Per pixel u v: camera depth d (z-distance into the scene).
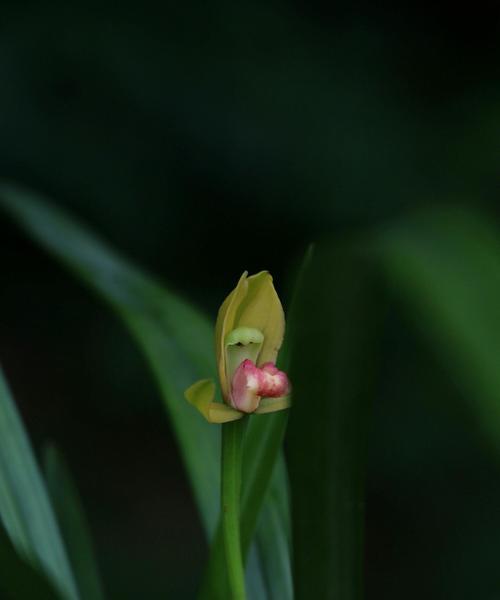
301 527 0.65
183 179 2.24
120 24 2.20
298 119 2.24
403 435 2.15
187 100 2.22
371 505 2.14
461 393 0.59
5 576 0.64
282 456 0.72
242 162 2.24
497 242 0.62
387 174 2.23
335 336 0.65
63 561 0.70
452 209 0.64
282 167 2.24
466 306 0.60
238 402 0.65
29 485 0.71
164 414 2.35
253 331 0.66
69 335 2.41
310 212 2.24
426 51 2.31
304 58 2.26
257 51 2.25
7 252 2.44
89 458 2.31
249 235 2.27
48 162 2.17
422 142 2.25
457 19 2.33
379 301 0.65
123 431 2.34
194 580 2.10
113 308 0.74
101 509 2.23
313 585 0.65
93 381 2.38
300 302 0.65
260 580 0.70
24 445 0.71
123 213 2.22
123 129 2.21
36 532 0.70
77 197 2.19
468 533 2.08
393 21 2.32
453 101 2.28
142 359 2.37
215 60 2.23
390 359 2.19
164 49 2.22
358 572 0.65
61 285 2.44
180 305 0.74
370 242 0.65
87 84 2.18
